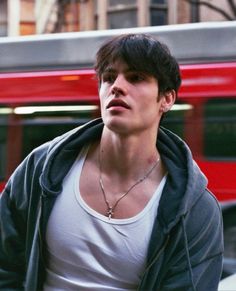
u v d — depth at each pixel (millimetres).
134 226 1774
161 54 1797
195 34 7723
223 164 7645
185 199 1778
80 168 1853
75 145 1861
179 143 1937
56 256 1816
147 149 1825
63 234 1797
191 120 7730
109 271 1789
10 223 1928
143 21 16734
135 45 1776
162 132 1931
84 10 17250
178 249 1814
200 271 1851
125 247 1770
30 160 1917
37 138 8172
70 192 1819
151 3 16766
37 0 19172
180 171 1853
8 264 1964
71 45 8039
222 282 3830
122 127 1754
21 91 8180
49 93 8070
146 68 1770
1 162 8312
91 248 1780
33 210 1859
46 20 18094
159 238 1756
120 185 1813
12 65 8227
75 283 1798
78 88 7949
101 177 1825
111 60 1787
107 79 1816
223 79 7609
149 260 1761
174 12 16469
